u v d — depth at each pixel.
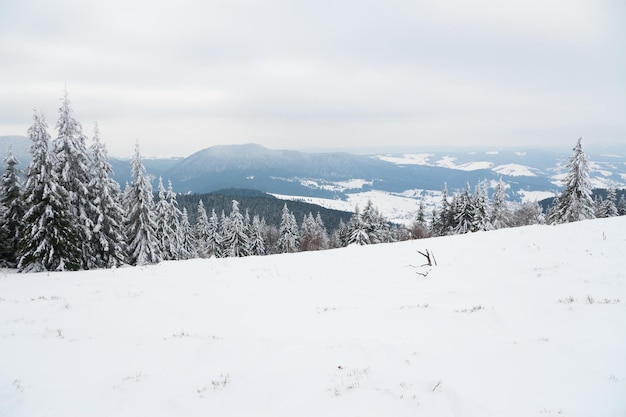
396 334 8.92
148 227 34.09
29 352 8.42
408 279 15.53
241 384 6.52
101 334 9.89
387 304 11.95
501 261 16.53
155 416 5.70
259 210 134.25
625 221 20.72
